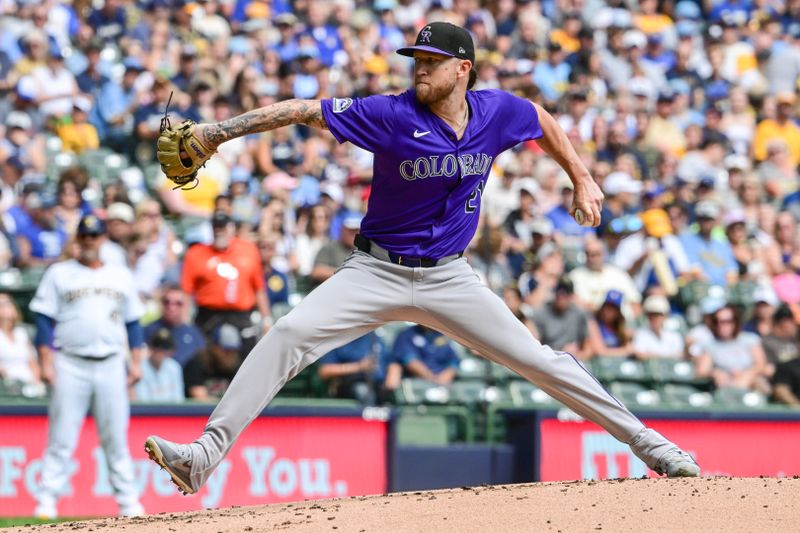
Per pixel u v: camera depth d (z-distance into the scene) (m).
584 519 16.98
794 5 69.81
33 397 35.94
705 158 56.56
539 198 49.88
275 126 18.97
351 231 41.00
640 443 20.62
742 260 49.81
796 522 16.66
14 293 40.81
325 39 58.38
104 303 33.62
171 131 18.89
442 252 19.61
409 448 37.16
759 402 42.75
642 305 46.34
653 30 66.12
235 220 40.94
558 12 66.44
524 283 43.66
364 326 19.77
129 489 33.75
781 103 60.44
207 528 17.78
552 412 37.94
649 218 49.66
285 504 20.44
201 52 54.50
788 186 57.44
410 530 16.73
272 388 19.42
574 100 56.25
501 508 17.73
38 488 34.06
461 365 40.62
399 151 18.95
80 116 49.53
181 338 37.59
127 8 57.31
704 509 17.36
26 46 50.22
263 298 39.72
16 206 42.88
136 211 43.03
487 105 19.64
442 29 18.78
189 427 35.56
